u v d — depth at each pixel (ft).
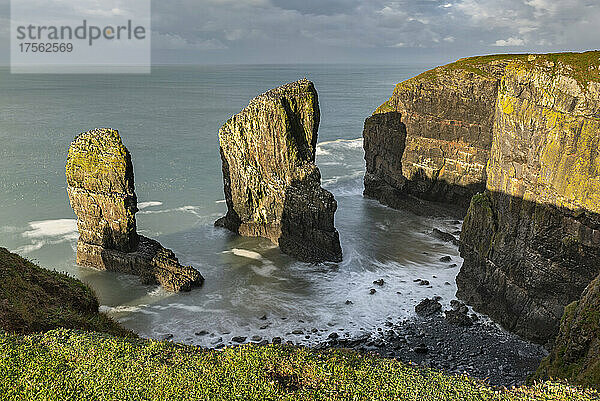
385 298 145.69
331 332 126.52
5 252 92.63
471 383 57.57
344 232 203.51
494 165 140.46
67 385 54.90
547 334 116.98
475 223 144.97
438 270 165.58
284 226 182.70
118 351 61.46
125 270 159.22
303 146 183.83
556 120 114.01
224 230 203.31
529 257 121.60
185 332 125.90
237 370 58.18
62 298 87.76
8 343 61.26
